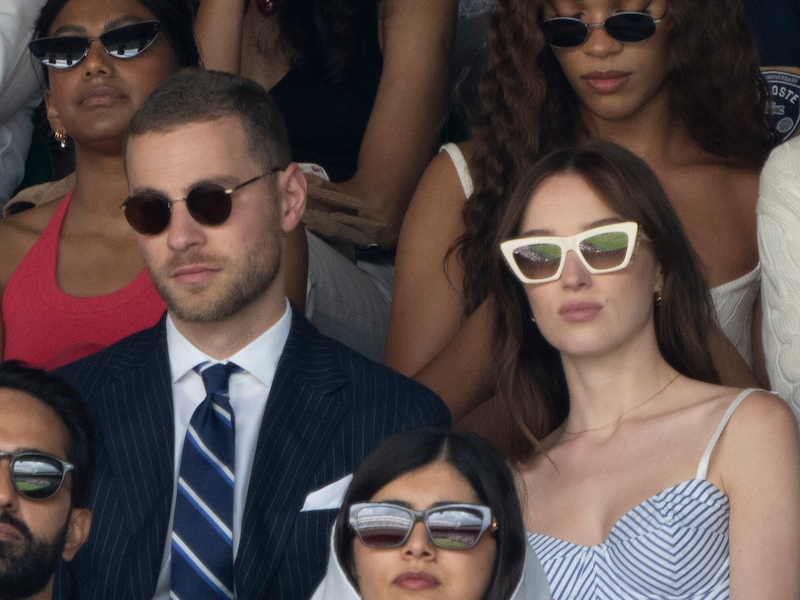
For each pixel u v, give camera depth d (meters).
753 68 16.75
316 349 13.88
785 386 13.97
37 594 11.92
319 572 12.70
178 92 13.57
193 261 13.20
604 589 12.36
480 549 11.02
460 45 22.61
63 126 16.77
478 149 17.34
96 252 16.30
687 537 12.17
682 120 16.91
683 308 13.58
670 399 13.33
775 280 14.23
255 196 13.48
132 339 14.16
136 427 13.41
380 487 11.23
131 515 13.01
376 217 18.75
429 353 17.19
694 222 16.47
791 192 14.24
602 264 13.04
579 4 16.19
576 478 13.27
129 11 16.45
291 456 13.09
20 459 11.80
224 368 13.53
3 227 16.81
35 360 15.81
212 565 12.83
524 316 14.02
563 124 17.22
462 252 17.17
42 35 16.67
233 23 20.06
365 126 20.70
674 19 16.25
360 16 20.66
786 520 12.03
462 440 11.38
